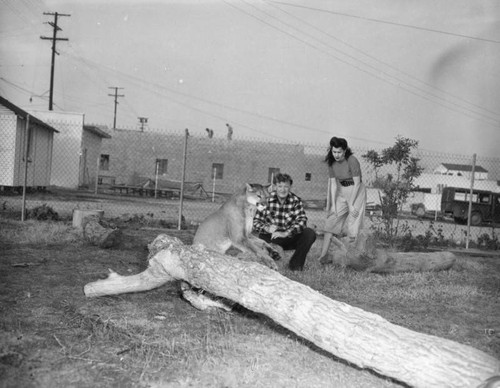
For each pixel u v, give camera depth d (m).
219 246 5.22
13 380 2.71
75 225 8.59
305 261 7.28
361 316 3.11
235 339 3.69
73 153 27.20
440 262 7.47
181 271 4.12
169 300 4.77
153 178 34.31
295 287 3.39
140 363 3.09
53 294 4.61
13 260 6.00
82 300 4.48
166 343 3.49
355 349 2.91
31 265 5.79
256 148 34.66
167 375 2.92
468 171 41.25
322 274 6.45
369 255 7.01
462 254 10.32
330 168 7.13
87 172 30.12
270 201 6.48
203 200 28.06
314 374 3.10
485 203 24.86
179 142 34.53
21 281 5.02
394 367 2.75
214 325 4.05
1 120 18.67
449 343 2.75
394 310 4.93
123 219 11.02
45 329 3.62
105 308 4.29
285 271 6.40
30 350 3.17
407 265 7.24
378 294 5.62
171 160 34.50
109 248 7.39
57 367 2.94
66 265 5.95
